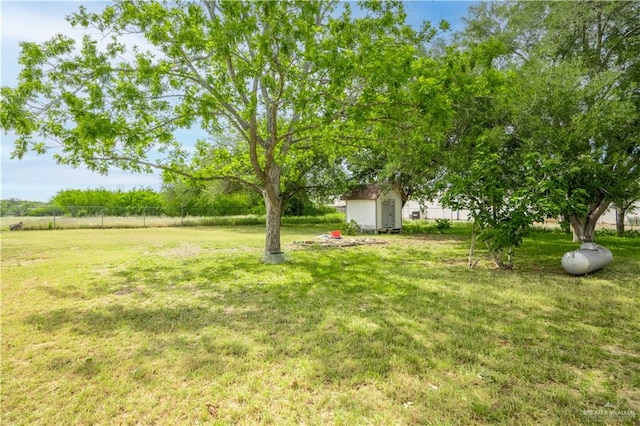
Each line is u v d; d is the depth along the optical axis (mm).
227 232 19562
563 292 5547
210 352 3361
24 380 2854
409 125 7316
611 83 8789
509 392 2619
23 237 15836
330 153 10031
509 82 7629
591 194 9352
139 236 16719
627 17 10734
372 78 5781
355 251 10758
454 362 3105
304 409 2414
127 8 6301
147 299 5320
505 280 6434
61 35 6133
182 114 7047
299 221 28609
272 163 8867
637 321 4227
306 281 6469
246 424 2258
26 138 6227
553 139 8414
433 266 8039
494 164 7340
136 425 2273
